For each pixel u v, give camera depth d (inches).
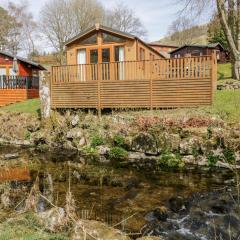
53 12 2463.1
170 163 457.7
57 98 647.1
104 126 560.4
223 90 671.8
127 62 610.2
